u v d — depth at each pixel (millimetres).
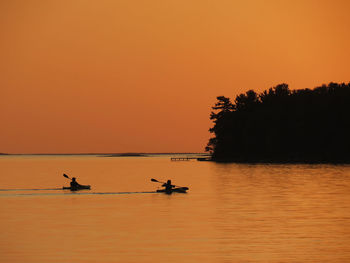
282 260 75938
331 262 74938
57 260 75938
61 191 180000
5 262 75062
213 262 74875
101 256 78312
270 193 165875
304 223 105375
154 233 95250
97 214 120000
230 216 115375
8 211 125875
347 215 116000
